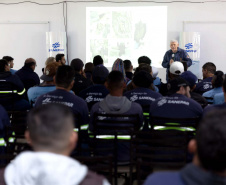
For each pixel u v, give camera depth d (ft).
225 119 3.07
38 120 3.58
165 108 9.21
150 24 28.96
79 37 29.81
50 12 29.84
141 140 7.73
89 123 9.77
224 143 2.95
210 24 28.22
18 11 30.12
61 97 9.48
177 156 7.38
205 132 3.05
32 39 30.27
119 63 15.05
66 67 9.73
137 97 10.97
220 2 27.94
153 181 3.36
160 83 17.95
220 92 12.73
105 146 9.40
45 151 3.50
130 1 28.96
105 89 12.26
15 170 3.54
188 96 9.62
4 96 15.16
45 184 3.32
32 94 13.24
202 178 3.04
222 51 28.40
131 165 8.25
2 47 30.55
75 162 3.54
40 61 30.48
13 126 9.13
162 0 28.55
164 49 29.01
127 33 29.35
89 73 18.06
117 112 9.43
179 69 15.65
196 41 27.25
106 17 29.40
